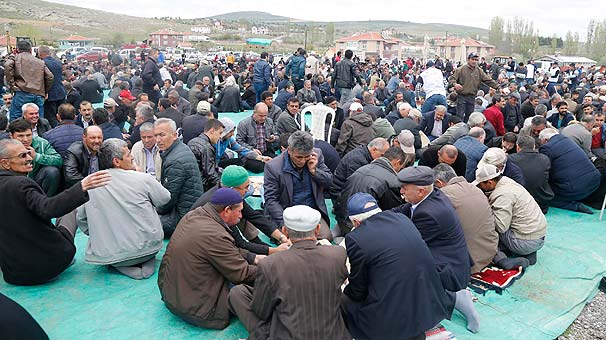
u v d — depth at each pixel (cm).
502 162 494
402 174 379
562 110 988
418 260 315
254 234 467
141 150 554
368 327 318
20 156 391
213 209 364
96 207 419
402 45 9519
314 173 503
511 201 479
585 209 658
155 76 1255
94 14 16238
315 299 299
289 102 854
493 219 454
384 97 1694
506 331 382
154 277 442
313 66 1977
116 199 418
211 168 582
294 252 306
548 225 610
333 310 304
